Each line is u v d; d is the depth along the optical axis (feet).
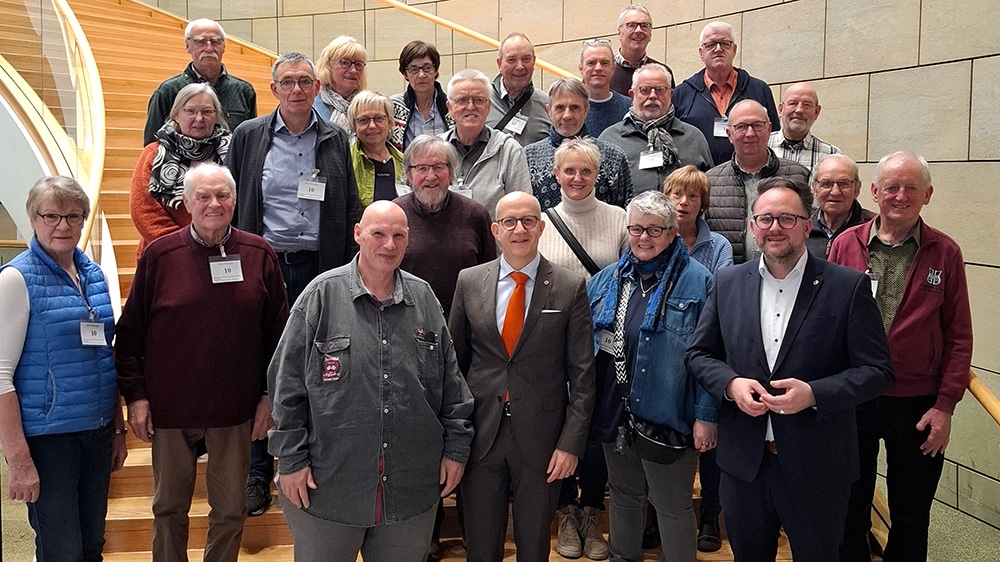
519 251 10.23
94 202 14.96
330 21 28.04
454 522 12.92
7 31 19.70
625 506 11.00
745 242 13.05
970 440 13.00
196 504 12.84
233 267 10.34
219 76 16.99
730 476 9.57
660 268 10.67
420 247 11.48
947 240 11.13
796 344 9.17
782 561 12.28
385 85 22.17
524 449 10.21
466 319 10.57
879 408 11.16
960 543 13.05
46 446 9.55
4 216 21.22
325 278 9.43
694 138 14.34
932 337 10.99
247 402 10.43
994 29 16.21
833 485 9.16
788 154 14.30
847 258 11.48
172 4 33.17
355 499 9.07
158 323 10.18
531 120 15.26
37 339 9.48
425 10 31.17
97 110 17.26
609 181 13.08
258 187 12.32
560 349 10.39
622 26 17.48
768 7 21.86
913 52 17.98
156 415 10.21
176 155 12.68
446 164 11.38
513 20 28.89
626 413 10.58
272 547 12.47
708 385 9.36
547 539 10.46
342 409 9.07
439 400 9.71
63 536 9.69
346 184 12.59
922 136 17.84
